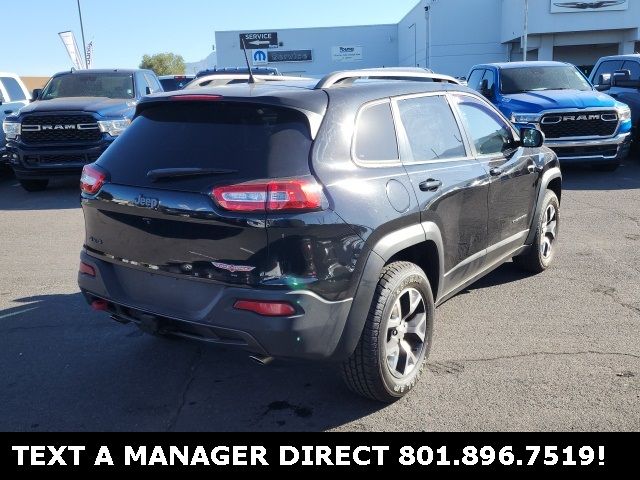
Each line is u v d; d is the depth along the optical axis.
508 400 3.74
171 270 3.36
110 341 4.71
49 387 4.00
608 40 34.88
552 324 4.87
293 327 3.09
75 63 25.12
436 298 4.16
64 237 8.07
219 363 4.34
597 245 7.06
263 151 3.20
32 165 10.62
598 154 10.77
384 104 3.85
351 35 51.97
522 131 5.29
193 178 3.24
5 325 5.04
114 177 3.57
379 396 3.64
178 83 20.33
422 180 3.88
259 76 4.12
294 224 3.07
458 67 41.72
